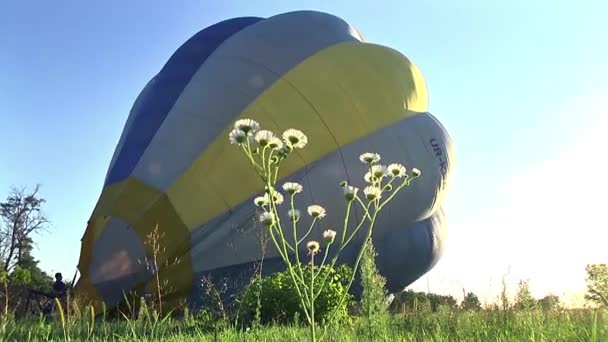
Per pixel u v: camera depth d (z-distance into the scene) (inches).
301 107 753.6
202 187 710.5
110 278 682.8
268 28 836.6
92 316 221.6
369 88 792.9
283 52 805.9
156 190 713.0
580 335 204.4
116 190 729.6
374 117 776.9
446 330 269.9
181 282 673.0
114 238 697.6
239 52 807.7
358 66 807.7
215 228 693.9
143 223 695.1
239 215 697.0
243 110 749.9
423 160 784.9
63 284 559.2
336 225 717.3
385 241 778.2
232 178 711.1
